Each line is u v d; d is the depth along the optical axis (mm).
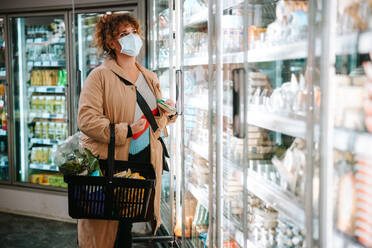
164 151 2609
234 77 1646
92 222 2324
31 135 4926
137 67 2584
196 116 2498
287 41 1376
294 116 1316
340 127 1125
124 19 2449
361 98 1113
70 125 4449
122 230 2482
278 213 1670
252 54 1647
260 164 1655
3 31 4668
